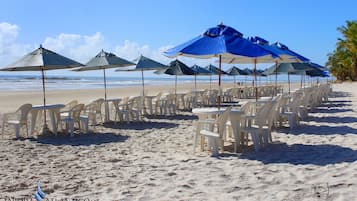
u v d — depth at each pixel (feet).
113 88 119.24
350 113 35.73
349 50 148.05
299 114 31.27
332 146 20.01
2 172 16.06
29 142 23.59
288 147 20.10
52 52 25.91
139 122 32.42
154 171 15.67
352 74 154.10
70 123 25.55
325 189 12.44
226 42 18.49
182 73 40.47
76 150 20.84
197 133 19.22
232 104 51.08
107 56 31.27
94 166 16.87
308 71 44.16
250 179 14.10
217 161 17.16
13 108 47.93
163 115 37.70
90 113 29.63
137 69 37.04
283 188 12.82
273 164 16.37
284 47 29.81
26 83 160.45
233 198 11.99
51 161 18.12
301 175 14.40
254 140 19.19
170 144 22.06
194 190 12.96
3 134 25.93
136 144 22.34
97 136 25.50
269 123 21.09
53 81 197.67
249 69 69.82
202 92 50.93
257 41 26.17
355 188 12.39
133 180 14.39
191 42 19.70
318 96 46.29
